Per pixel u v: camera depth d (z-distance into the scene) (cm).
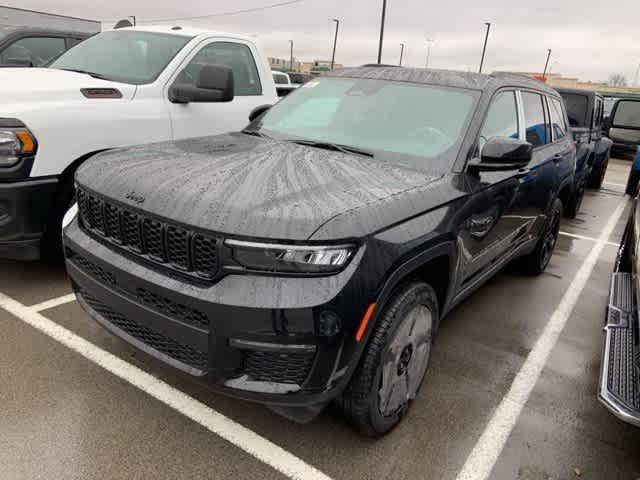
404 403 268
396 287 243
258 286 203
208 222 207
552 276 541
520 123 389
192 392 288
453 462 254
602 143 1066
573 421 294
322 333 204
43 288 397
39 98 380
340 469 242
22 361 303
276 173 250
